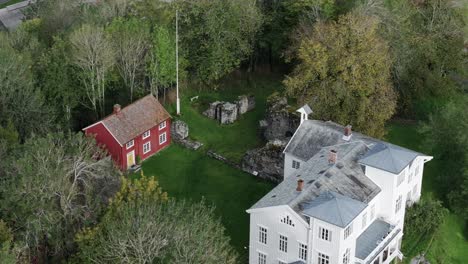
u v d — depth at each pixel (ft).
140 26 325.21
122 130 289.94
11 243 203.21
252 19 348.18
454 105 307.78
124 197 215.92
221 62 344.49
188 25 339.98
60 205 217.36
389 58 312.71
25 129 286.87
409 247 259.80
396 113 344.08
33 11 397.80
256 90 358.64
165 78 328.29
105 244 195.11
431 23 350.43
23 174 211.00
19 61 293.84
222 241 206.59
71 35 313.12
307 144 267.18
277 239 228.22
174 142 315.78
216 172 296.10
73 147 232.73
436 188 293.43
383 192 240.94
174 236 190.90
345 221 212.02
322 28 300.81
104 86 319.68
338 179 234.58
